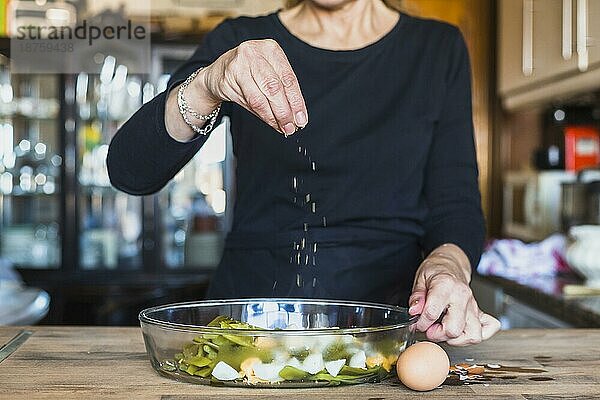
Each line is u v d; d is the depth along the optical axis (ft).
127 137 3.93
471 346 3.98
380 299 4.57
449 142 4.75
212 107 3.67
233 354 3.11
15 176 12.55
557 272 9.43
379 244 4.60
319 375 3.12
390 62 4.68
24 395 3.01
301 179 4.58
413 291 3.75
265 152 4.62
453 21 12.76
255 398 2.99
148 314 3.41
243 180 4.74
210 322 3.64
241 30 4.74
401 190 4.61
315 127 4.57
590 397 3.08
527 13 10.34
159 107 3.76
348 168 4.56
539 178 10.57
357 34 4.74
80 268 12.37
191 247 12.49
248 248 4.68
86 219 12.53
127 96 12.35
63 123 12.21
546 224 10.49
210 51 4.66
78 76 12.24
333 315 3.74
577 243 8.55
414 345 3.22
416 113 4.64
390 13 4.87
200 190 12.66
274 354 3.11
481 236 4.49
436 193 4.70
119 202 12.59
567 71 8.87
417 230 4.69
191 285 12.28
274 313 3.75
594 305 6.99
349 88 4.61
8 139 12.59
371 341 3.20
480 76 12.78
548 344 4.03
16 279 10.00
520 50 10.70
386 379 3.30
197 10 12.39
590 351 3.88
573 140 10.91
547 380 3.33
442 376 3.15
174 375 3.22
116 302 12.19
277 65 3.28
